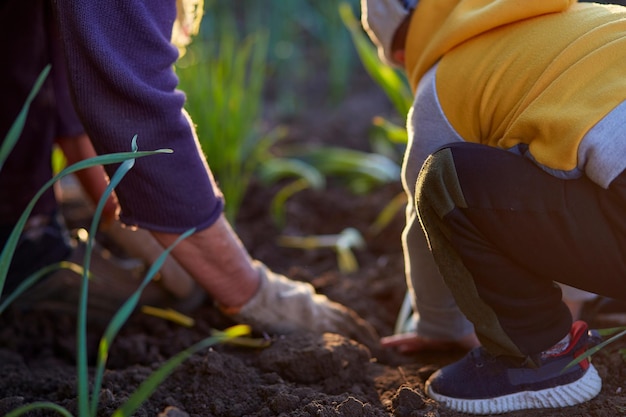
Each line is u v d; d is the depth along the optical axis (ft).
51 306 7.44
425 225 5.24
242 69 10.49
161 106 5.10
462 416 5.55
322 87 14.71
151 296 7.61
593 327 6.70
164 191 5.32
